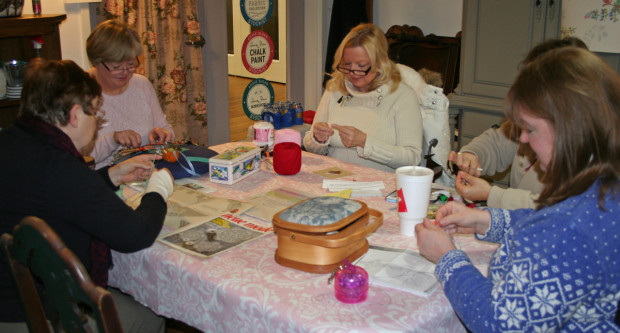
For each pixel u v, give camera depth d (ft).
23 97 4.07
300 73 16.02
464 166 5.64
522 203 4.64
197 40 12.95
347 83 7.38
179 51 12.67
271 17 14.92
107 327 2.97
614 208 2.68
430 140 7.23
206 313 3.86
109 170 4.98
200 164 5.98
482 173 6.38
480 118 11.28
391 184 5.82
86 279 3.02
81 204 3.89
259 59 14.98
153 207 4.36
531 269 2.73
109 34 6.57
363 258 4.05
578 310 2.82
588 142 2.65
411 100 7.03
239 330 3.66
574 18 9.59
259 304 3.48
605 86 2.62
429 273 3.80
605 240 2.66
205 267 3.91
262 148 6.64
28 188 3.88
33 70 4.06
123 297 4.88
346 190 5.32
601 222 2.67
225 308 3.70
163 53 12.50
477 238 4.04
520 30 10.37
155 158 5.42
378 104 7.15
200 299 3.87
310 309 3.37
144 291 4.33
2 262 3.97
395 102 7.07
